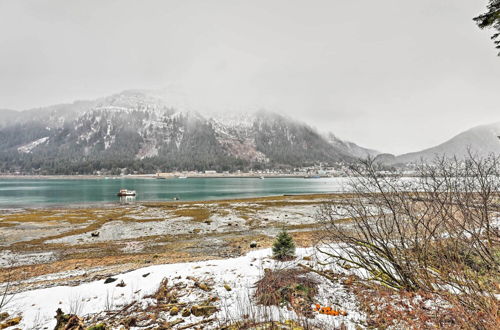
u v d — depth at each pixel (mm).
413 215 4742
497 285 3551
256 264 8461
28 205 45031
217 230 22500
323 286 5738
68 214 32781
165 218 28781
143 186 106500
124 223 26125
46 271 12250
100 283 7742
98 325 4625
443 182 4117
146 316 5066
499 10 5379
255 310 4699
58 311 5242
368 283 5746
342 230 6773
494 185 3520
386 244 5285
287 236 9484
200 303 5480
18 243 18906
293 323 3998
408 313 4109
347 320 4180
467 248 3967
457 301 3855
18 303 6410
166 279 7301
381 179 5055
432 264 4535
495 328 3148
